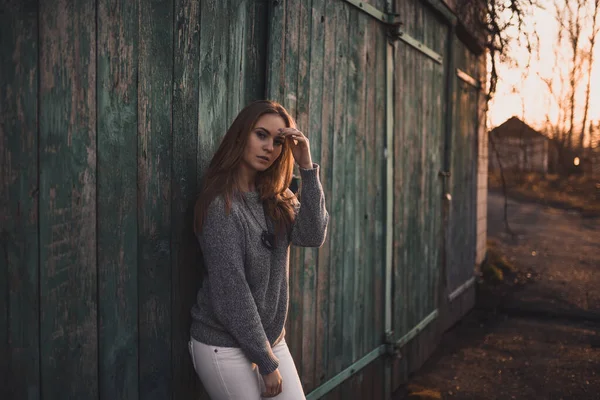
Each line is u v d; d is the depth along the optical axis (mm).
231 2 2119
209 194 1732
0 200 1333
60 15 1457
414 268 4285
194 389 2029
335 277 3008
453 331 5352
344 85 3018
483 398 3758
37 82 1407
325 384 2895
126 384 1723
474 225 6445
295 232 1940
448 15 4785
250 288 1797
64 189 1493
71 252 1521
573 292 6590
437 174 4832
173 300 1900
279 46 2369
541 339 5062
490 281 6844
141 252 1756
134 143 1710
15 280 1377
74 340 1542
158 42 1777
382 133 3562
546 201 18000
